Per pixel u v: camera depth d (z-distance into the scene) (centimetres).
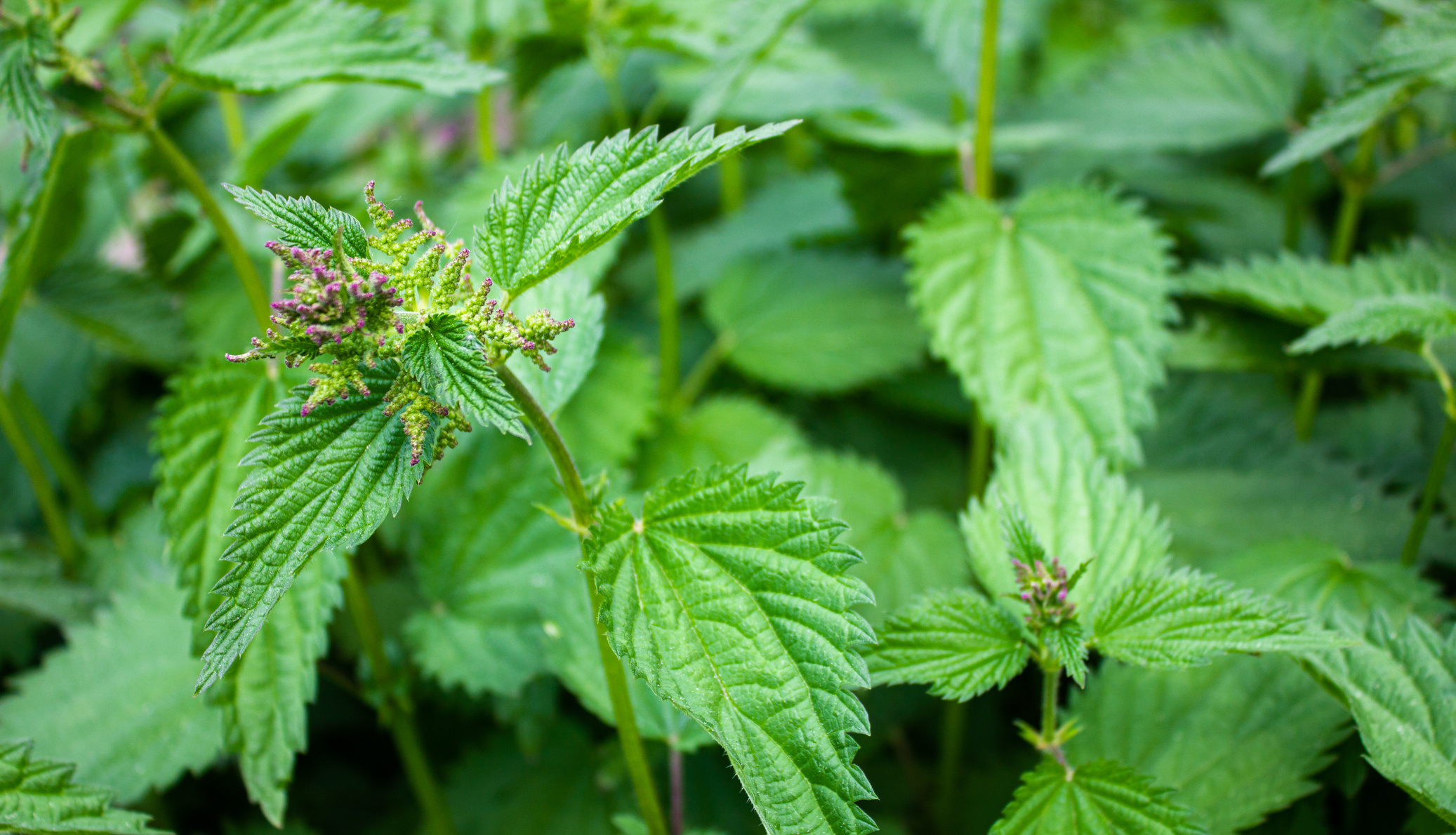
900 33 115
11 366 79
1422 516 60
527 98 77
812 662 48
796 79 84
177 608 64
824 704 48
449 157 111
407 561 75
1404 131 84
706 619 49
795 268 88
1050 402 62
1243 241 85
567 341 54
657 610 49
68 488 75
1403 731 52
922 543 66
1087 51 114
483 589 64
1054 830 51
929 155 75
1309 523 65
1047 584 50
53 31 56
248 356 46
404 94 94
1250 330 65
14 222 61
